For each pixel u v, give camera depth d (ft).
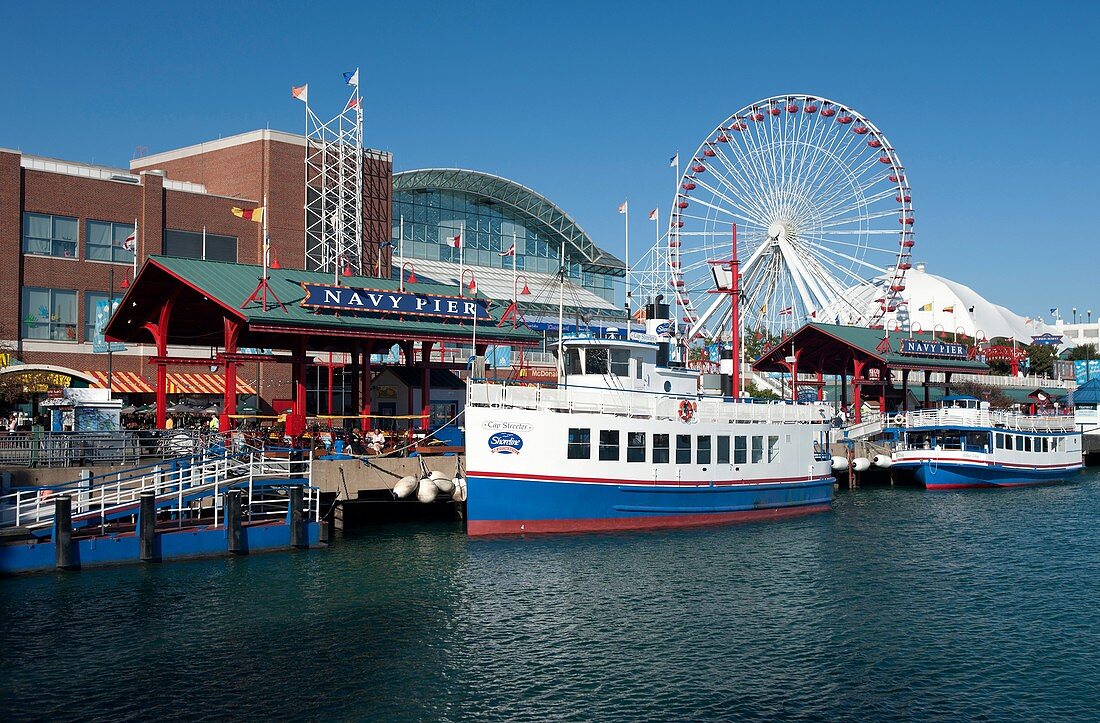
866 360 313.94
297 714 95.30
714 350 323.16
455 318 205.36
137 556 143.64
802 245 344.28
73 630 115.75
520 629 120.98
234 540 150.30
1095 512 221.46
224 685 101.40
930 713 98.27
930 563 162.09
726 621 126.52
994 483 276.00
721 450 190.80
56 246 280.92
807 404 213.46
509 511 167.63
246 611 124.36
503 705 98.43
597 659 111.34
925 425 283.59
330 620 122.11
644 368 195.83
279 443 182.09
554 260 526.57
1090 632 123.95
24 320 273.95
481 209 491.31
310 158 336.90
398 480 175.22
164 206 303.27
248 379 297.33
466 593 135.44
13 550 135.13
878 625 126.11
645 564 154.92
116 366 283.18
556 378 226.38
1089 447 371.56
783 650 115.75
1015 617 130.72
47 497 146.61
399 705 97.86
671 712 97.60
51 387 223.92
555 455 169.99
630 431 177.06
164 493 153.07
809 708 99.14
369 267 356.18
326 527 159.63
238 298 180.55
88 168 302.04
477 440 166.50
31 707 95.35
